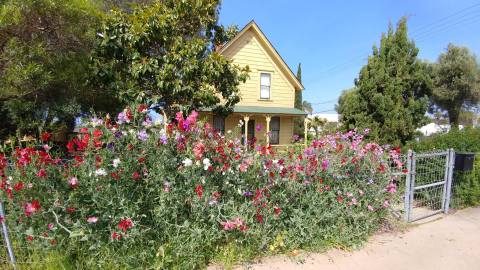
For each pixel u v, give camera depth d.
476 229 4.66
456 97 21.50
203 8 6.22
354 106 9.82
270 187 3.51
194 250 3.04
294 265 3.31
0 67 4.47
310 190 3.77
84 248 2.80
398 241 4.14
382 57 9.77
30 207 2.52
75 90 6.39
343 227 3.90
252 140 3.88
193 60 5.64
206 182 3.15
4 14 3.80
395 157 4.65
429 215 5.14
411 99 9.35
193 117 3.23
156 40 5.84
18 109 5.85
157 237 3.01
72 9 4.36
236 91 6.70
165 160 3.02
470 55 20.97
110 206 2.80
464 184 5.77
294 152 4.11
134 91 5.45
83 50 5.21
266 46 15.12
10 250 2.78
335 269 3.29
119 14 5.69
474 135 6.45
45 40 4.57
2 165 2.87
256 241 3.34
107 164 2.87
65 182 2.81
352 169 4.17
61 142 6.71
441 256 3.72
